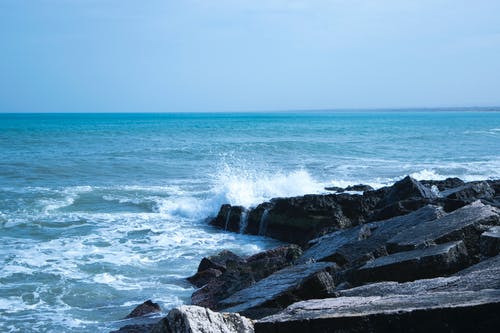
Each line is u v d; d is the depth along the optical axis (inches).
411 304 192.4
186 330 167.2
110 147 1644.9
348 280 307.4
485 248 299.0
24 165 1147.9
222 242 577.9
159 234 606.9
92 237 585.0
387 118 6186.0
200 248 549.3
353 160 1323.8
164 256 513.3
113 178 1014.4
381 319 183.5
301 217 580.7
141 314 348.8
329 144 1733.5
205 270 434.9
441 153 1524.4
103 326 333.7
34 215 687.1
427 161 1301.7
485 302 180.7
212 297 363.3
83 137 2158.0
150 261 494.3
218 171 1104.2
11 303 380.8
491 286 213.5
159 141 1947.6
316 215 575.5
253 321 193.2
